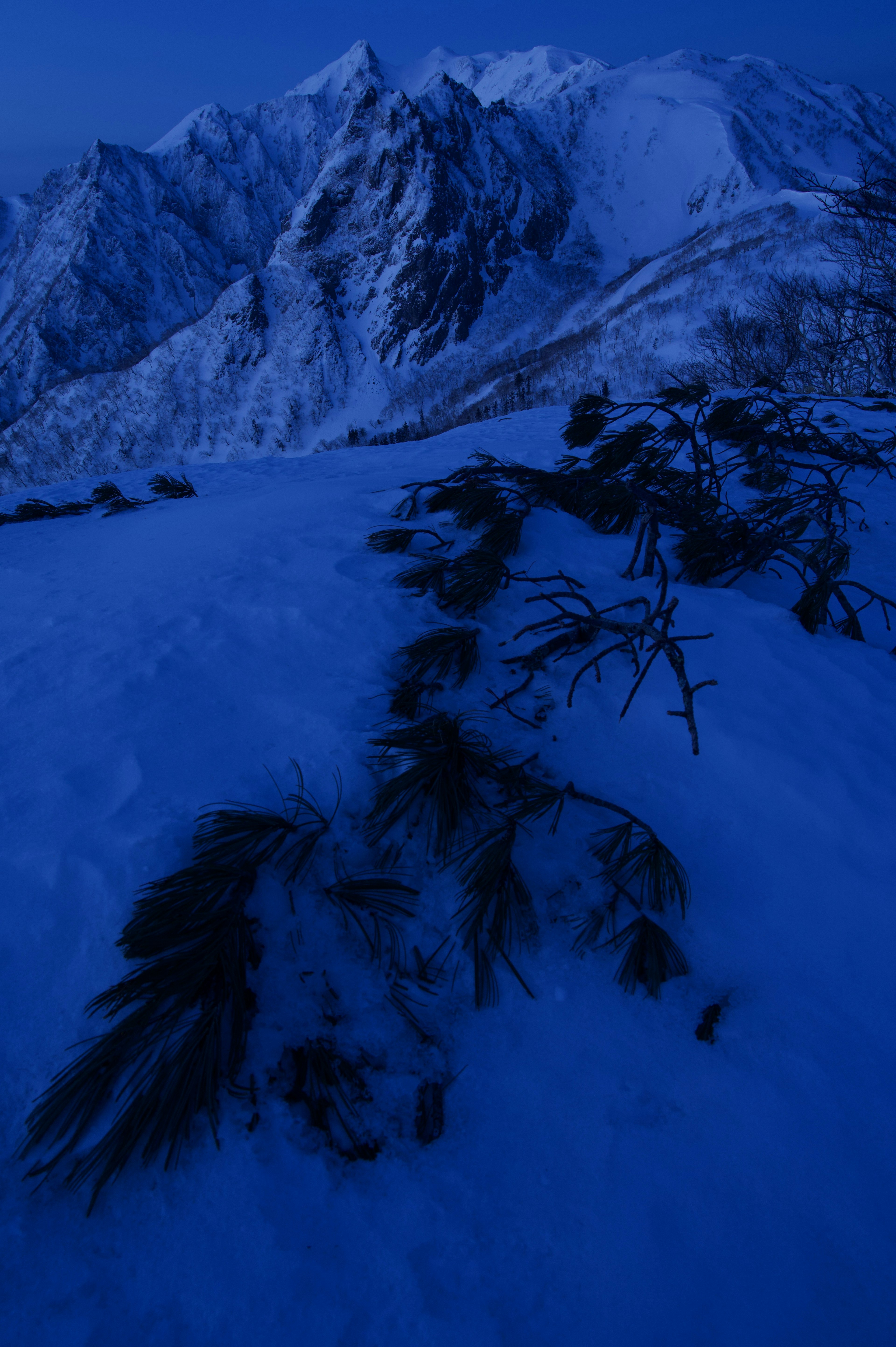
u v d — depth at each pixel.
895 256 11.98
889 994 1.36
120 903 1.32
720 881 1.56
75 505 5.19
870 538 3.76
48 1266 0.95
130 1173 1.04
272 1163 1.07
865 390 12.86
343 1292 0.96
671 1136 1.16
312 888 1.43
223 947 1.22
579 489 3.19
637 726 1.94
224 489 6.16
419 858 1.52
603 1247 1.02
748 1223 1.06
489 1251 1.02
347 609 2.32
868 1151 1.14
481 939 1.39
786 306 15.75
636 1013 1.32
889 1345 0.96
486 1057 1.25
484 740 1.84
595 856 1.58
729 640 2.28
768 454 4.18
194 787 1.58
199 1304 0.93
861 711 2.01
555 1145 1.14
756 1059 1.26
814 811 1.68
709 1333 0.95
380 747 1.71
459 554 2.75
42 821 1.48
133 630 2.25
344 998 1.29
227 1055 1.16
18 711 1.88
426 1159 1.11
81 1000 1.20
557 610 2.43
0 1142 1.05
